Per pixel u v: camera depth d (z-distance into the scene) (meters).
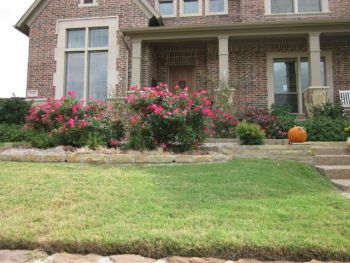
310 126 8.73
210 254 2.40
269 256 2.38
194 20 13.13
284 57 12.02
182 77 12.81
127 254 2.45
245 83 11.96
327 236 2.59
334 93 11.55
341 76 11.60
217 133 9.02
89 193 3.83
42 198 3.64
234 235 2.56
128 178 4.60
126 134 7.26
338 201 3.72
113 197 3.71
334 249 2.37
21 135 9.56
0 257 2.41
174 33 10.98
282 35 10.89
